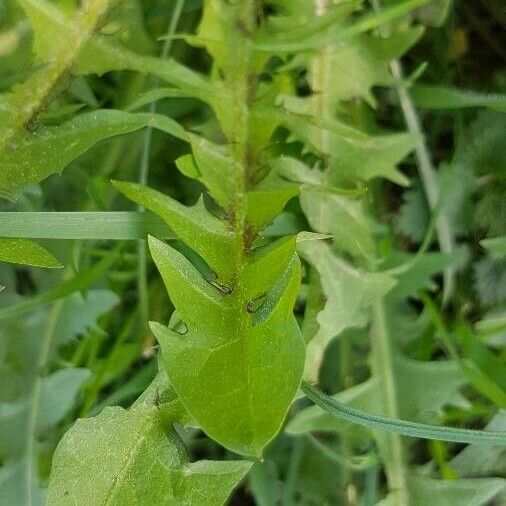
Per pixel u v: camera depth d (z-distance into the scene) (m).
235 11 0.18
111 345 0.22
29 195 0.21
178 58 0.21
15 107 0.18
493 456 0.20
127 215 0.18
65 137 0.18
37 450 0.21
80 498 0.16
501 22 0.21
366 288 0.19
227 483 0.16
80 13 0.18
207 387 0.14
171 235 0.18
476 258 0.21
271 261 0.16
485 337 0.21
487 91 0.22
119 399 0.21
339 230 0.19
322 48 0.19
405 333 0.21
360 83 0.20
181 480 0.16
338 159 0.19
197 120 0.22
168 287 0.15
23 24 0.19
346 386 0.21
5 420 0.21
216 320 0.15
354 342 0.21
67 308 0.21
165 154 0.21
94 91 0.21
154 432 0.16
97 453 0.16
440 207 0.20
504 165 0.21
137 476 0.16
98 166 0.21
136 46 0.20
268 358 0.15
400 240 0.22
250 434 0.14
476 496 0.20
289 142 0.20
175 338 0.15
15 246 0.17
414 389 0.20
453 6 0.21
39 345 0.21
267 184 0.18
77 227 0.17
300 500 0.21
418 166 0.21
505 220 0.21
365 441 0.21
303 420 0.20
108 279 0.22
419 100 0.21
